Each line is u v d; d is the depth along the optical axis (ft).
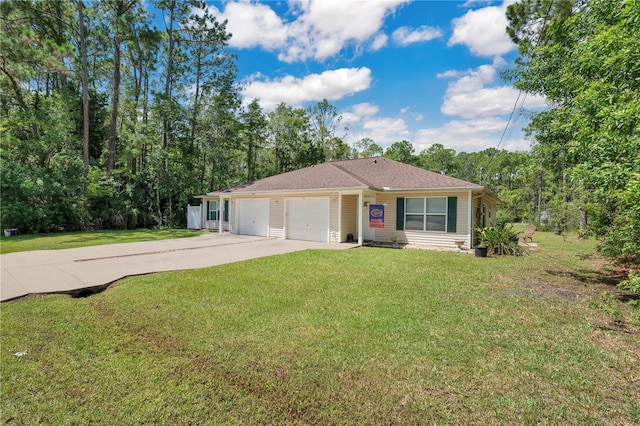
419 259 29.78
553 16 33.17
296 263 27.09
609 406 8.13
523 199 105.81
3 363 10.08
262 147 105.19
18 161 57.26
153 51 75.15
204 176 87.35
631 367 10.07
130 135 68.85
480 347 11.43
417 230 41.22
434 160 182.19
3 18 50.44
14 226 52.70
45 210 55.01
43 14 59.06
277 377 9.39
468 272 24.30
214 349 11.13
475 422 7.54
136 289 18.61
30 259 28.48
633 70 13.99
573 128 19.69
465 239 37.83
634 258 22.26
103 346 11.35
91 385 8.94
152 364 10.11
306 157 110.32
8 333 12.42
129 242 42.39
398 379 9.32
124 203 66.59
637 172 11.94
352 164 57.11
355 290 18.78
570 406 8.13
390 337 12.17
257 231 52.08
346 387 8.91
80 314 14.58
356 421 7.59
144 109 80.07
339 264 26.81
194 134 78.89
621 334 12.66
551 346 11.54
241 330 12.77
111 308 15.38
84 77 59.93
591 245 46.21
